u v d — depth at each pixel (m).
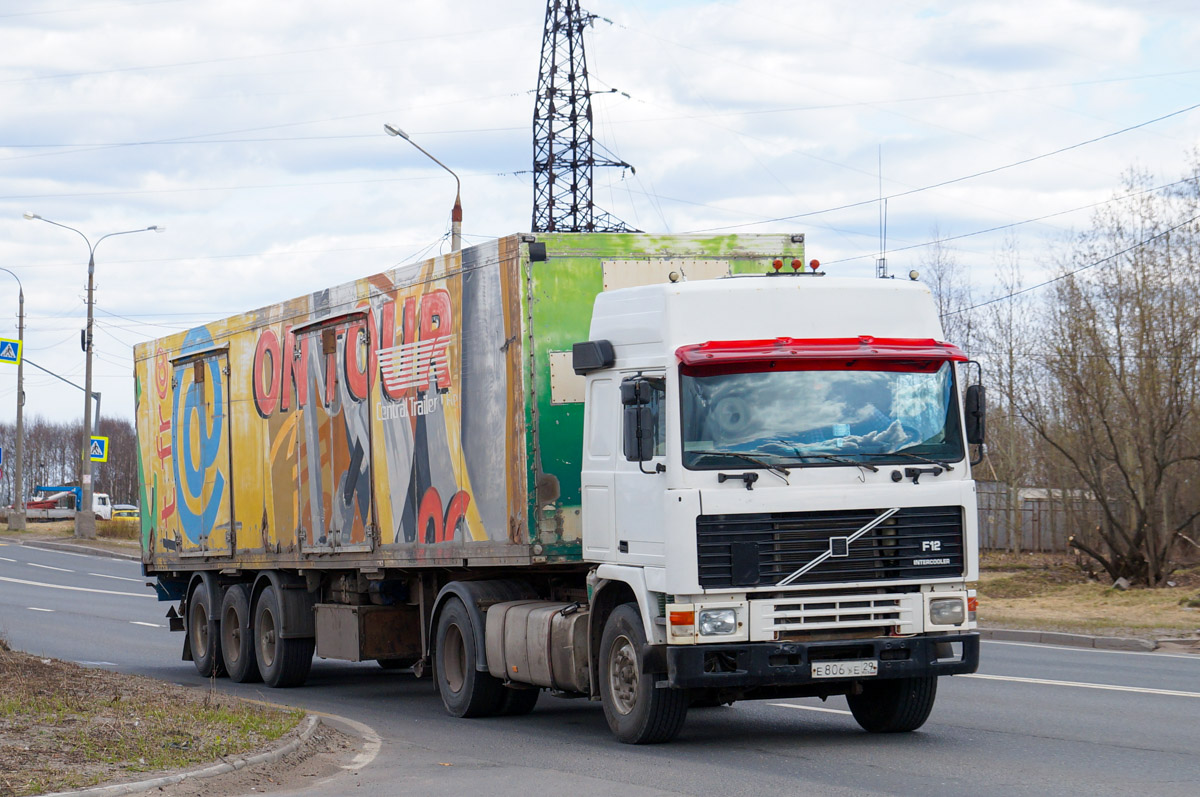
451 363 12.91
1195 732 10.89
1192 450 26.12
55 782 8.46
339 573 15.87
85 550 51.78
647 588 10.20
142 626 26.14
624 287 11.80
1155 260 25.69
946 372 10.45
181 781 8.92
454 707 13.22
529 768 9.88
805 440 10.03
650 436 10.07
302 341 16.22
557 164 44.47
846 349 10.17
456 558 12.77
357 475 14.83
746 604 9.80
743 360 9.99
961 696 13.48
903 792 8.48
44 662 14.88
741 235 12.55
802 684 10.49
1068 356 26.28
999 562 31.95
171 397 20.19
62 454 149.00
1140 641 18.77
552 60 44.69
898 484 10.06
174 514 20.03
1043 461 32.34
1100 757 9.73
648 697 10.42
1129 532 26.36
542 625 11.67
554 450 11.77
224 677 18.72
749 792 8.61
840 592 9.98
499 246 12.16
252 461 17.55
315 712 13.52
